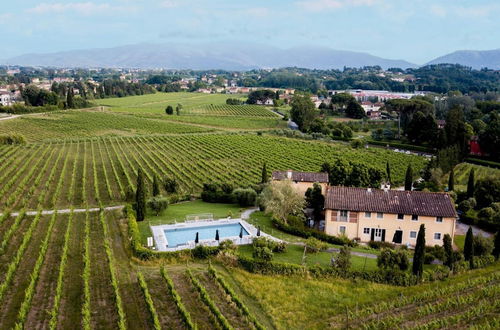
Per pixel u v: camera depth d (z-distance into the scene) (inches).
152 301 1542.8
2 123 6412.4
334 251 2127.2
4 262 1883.6
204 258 1978.3
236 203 3088.1
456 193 3221.0
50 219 2514.8
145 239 2202.3
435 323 1414.9
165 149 5093.5
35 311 1471.5
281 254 2042.3
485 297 1638.8
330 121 7815.0
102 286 1674.5
